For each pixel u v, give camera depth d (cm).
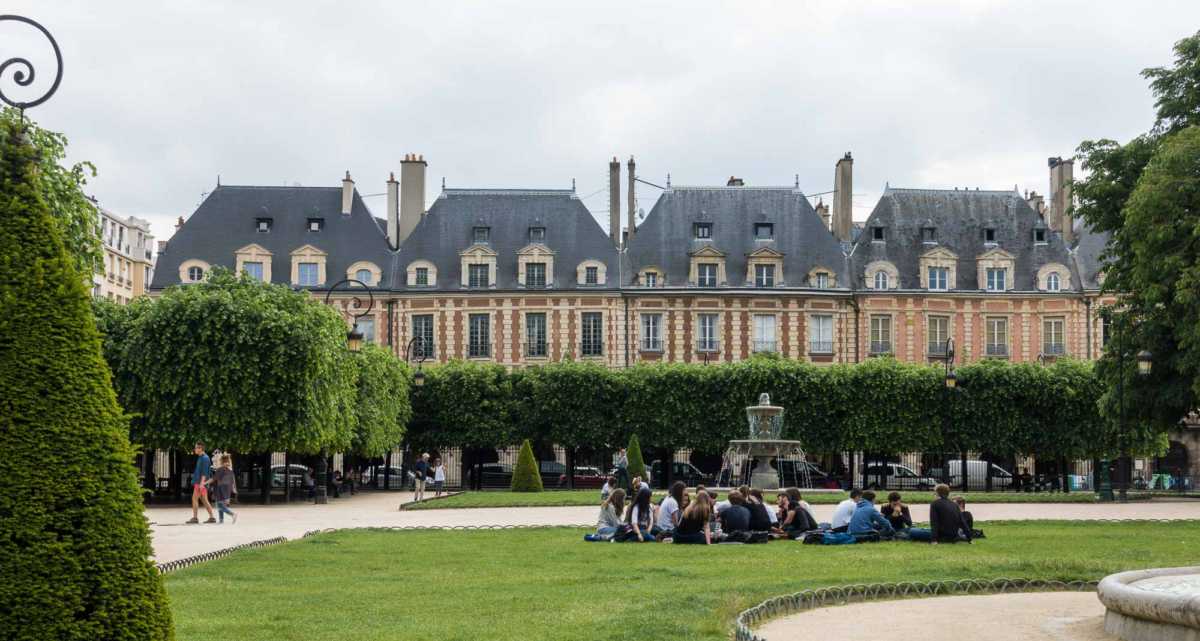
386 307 7994
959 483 7294
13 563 964
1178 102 4388
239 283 5094
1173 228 3988
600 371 6762
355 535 3005
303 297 5038
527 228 8144
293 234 8106
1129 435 6347
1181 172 4009
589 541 2809
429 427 6800
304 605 1697
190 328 4803
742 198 8269
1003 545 2683
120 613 988
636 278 8000
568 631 1448
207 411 4791
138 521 1021
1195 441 7881
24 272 1023
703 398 6688
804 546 2672
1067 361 6594
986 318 8088
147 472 5719
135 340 4797
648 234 8138
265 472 4975
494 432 6756
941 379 6531
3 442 984
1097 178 4550
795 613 1681
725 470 6253
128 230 10394
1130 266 4456
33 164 1068
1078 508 4316
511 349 7944
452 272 8012
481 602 1712
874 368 6581
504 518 3794
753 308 7975
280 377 4800
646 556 2447
